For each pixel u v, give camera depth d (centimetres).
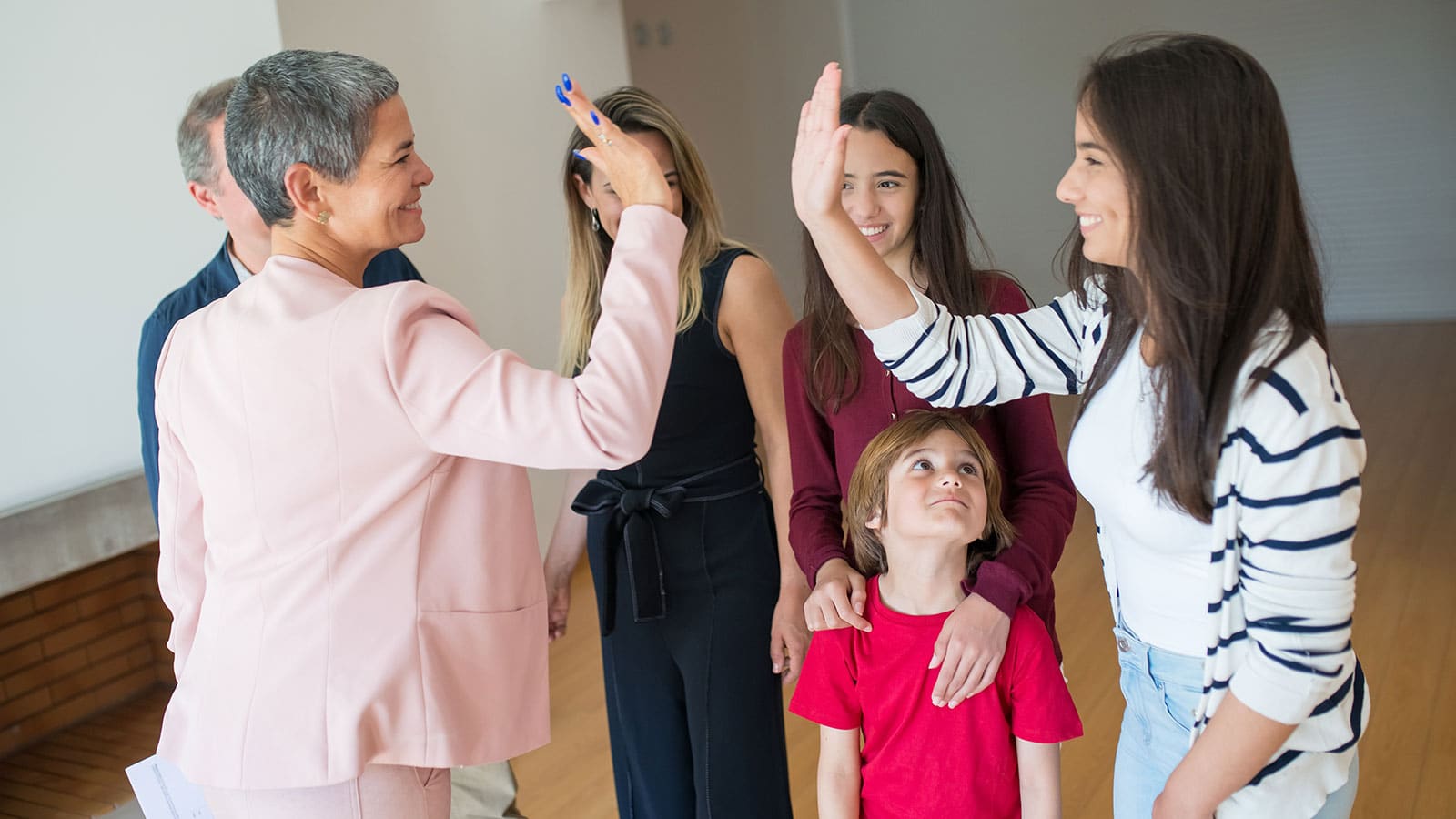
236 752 136
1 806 346
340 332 133
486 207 473
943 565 165
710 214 208
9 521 318
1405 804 274
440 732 138
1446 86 809
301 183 138
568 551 239
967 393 154
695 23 761
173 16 347
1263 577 118
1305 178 860
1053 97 911
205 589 156
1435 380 668
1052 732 161
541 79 503
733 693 207
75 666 399
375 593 136
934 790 166
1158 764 139
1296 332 117
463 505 141
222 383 139
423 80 439
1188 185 115
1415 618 369
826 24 931
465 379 131
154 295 353
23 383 334
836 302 183
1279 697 117
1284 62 851
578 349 215
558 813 302
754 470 215
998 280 190
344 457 133
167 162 350
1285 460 114
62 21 330
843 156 137
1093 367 141
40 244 332
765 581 210
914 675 164
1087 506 513
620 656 214
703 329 204
